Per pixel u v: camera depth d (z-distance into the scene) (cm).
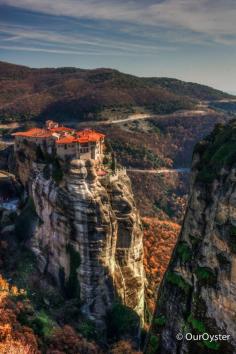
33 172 11069
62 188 9812
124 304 9881
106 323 9425
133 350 8644
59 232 9888
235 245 5653
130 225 10112
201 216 6481
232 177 5925
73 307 9269
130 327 9194
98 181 9856
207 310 6078
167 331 6694
